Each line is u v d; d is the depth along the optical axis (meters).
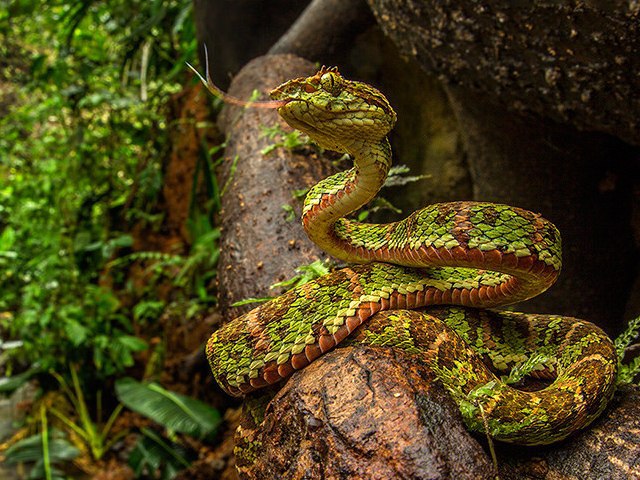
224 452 0.50
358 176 0.21
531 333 0.22
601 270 0.40
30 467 0.53
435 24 0.32
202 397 0.56
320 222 0.22
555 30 0.27
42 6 0.65
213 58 0.54
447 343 0.19
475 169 0.44
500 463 0.18
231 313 0.28
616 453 0.18
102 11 0.63
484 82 0.34
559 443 0.18
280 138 0.35
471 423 0.18
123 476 0.54
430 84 0.52
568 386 0.18
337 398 0.18
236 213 0.32
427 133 0.53
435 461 0.16
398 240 0.21
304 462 0.17
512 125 0.38
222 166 0.37
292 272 0.28
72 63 0.69
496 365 0.21
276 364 0.20
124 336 0.58
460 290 0.21
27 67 0.80
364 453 0.17
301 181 0.32
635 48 0.25
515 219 0.19
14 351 0.64
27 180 0.66
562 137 0.36
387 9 0.35
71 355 0.60
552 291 0.40
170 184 0.60
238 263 0.29
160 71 0.66
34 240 0.63
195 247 0.53
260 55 0.53
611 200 0.39
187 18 0.59
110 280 0.64
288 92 0.20
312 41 0.47
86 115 0.75
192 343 0.57
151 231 0.62
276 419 0.19
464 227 0.19
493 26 0.29
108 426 0.57
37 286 0.59
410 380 0.18
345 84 0.19
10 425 0.61
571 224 0.40
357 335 0.20
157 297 0.60
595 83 0.28
